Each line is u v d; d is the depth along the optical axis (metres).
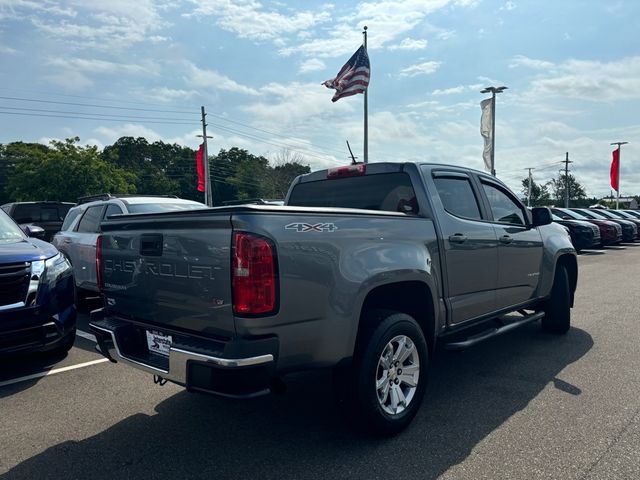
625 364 5.06
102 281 3.88
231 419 3.89
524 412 3.91
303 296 2.97
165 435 3.62
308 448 3.38
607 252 19.14
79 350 5.93
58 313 5.04
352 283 3.21
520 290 5.30
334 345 3.14
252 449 3.38
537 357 5.36
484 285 4.65
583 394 4.26
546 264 5.77
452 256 4.20
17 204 16.61
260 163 77.75
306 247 3.00
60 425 3.82
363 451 3.32
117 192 39.84
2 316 4.63
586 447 3.30
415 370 3.67
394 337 3.46
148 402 4.27
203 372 2.84
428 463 3.14
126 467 3.17
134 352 3.53
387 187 4.41
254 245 2.78
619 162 38.69
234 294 2.81
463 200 4.65
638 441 3.37
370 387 3.32
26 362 5.45
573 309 7.89
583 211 22.19
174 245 3.17
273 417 3.91
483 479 2.94
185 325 3.16
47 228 16.83
